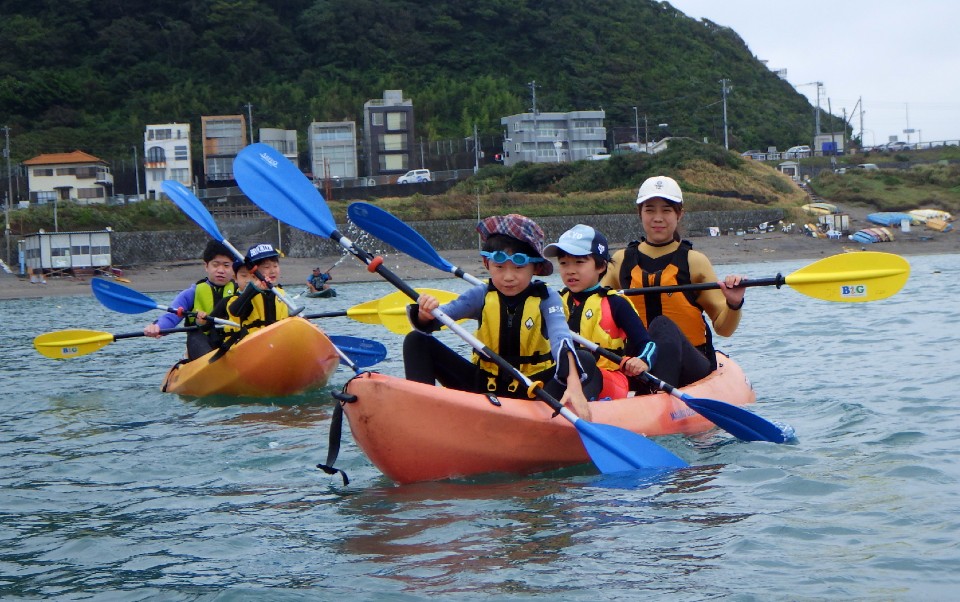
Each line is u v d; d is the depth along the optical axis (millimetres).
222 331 7879
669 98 80062
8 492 4527
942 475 4098
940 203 52469
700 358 5656
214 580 3203
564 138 65375
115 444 5719
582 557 3264
